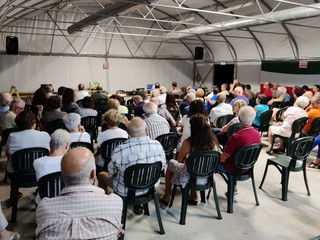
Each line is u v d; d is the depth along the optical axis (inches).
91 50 486.0
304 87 347.3
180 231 110.8
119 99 251.4
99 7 468.4
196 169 113.3
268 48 428.5
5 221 85.2
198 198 139.3
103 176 117.8
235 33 444.5
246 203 135.5
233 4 364.8
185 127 152.0
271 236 109.4
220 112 213.9
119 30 500.1
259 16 296.4
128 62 521.7
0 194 138.3
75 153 54.7
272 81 431.2
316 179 165.8
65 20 454.0
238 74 494.6
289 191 149.5
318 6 245.9
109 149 132.8
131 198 103.6
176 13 450.3
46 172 93.3
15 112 175.8
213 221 118.8
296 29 364.2
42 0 301.6
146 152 103.0
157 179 106.6
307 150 139.9
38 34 437.1
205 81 567.8
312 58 372.5
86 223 51.5
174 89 377.1
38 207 52.9
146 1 232.1
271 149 213.0
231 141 124.6
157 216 109.5
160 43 543.2
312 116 201.8
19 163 113.0
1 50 416.5
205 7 395.9
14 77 431.2
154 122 146.8
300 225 117.6
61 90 276.7
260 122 239.8
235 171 125.4
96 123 205.8
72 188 53.3
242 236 109.0
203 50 533.3
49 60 454.0
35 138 120.0
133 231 109.8
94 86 478.0
